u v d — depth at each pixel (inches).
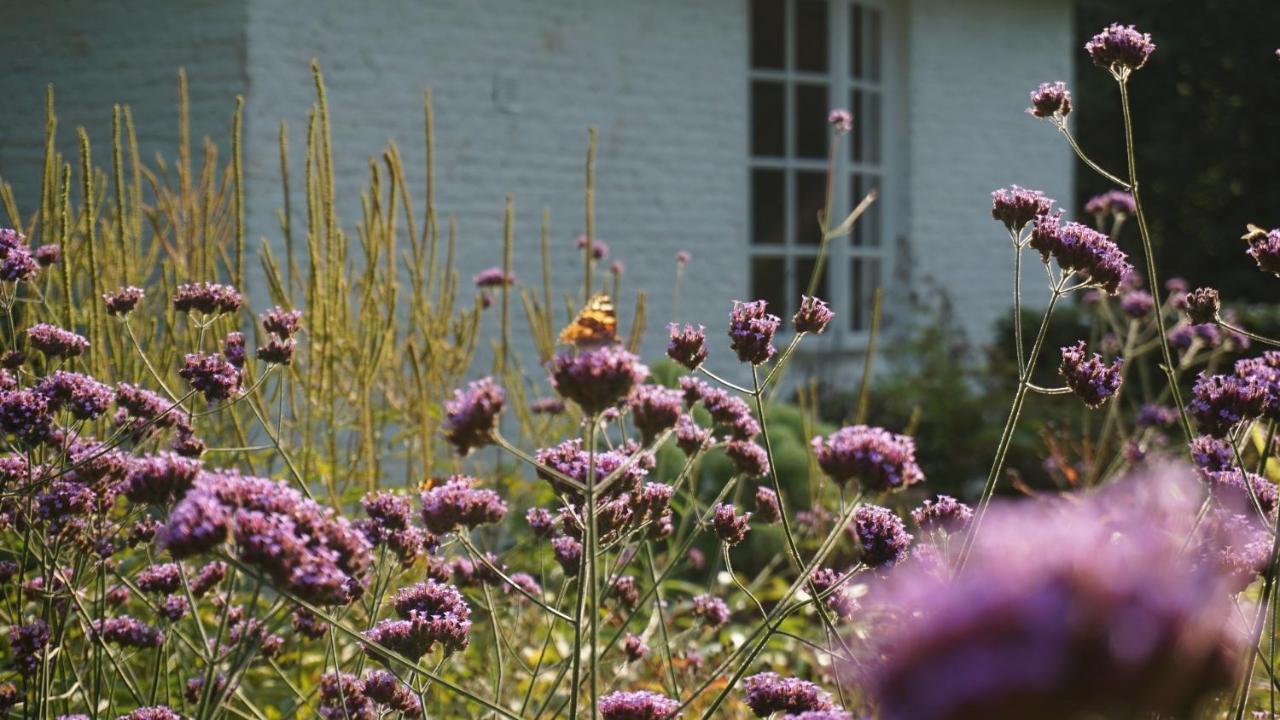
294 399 121.7
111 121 253.9
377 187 132.8
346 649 104.8
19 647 73.2
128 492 57.1
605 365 51.6
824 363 322.3
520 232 276.2
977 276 358.6
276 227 240.5
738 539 73.2
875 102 346.6
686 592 158.4
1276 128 632.4
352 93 253.3
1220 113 647.8
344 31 252.1
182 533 47.4
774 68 324.8
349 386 133.7
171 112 247.0
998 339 354.3
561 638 115.4
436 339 140.0
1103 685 18.1
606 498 67.7
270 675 102.3
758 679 63.1
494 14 273.0
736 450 74.9
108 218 239.5
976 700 18.0
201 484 50.6
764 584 163.8
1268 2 611.5
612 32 291.0
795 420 217.3
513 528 148.5
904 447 57.1
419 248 147.7
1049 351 336.8
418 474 135.0
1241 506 65.2
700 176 305.4
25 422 70.6
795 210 329.1
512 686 112.0
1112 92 639.1
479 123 270.5
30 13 263.9
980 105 358.6
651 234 297.7
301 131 245.6
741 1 312.2
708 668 125.8
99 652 75.9
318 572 47.4
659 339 298.4
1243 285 626.2
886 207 348.5
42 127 262.7
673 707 61.4
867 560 61.1
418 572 101.0
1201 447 69.6
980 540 21.3
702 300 306.0
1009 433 64.3
